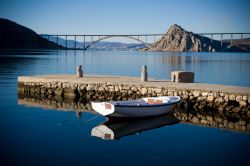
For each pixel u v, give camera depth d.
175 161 13.37
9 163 12.70
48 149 14.59
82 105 25.98
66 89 29.39
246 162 13.30
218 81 42.62
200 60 117.44
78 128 18.59
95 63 85.56
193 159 13.62
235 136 17.39
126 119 20.78
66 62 84.38
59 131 17.78
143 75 29.36
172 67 73.25
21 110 23.33
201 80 43.69
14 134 16.94
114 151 14.52
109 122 20.30
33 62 80.19
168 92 25.92
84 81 28.98
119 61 100.94
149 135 17.39
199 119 21.69
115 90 28.06
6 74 48.28
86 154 14.03
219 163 13.17
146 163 13.09
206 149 15.00
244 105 23.23
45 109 23.94
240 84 39.28
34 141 15.74
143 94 26.94
